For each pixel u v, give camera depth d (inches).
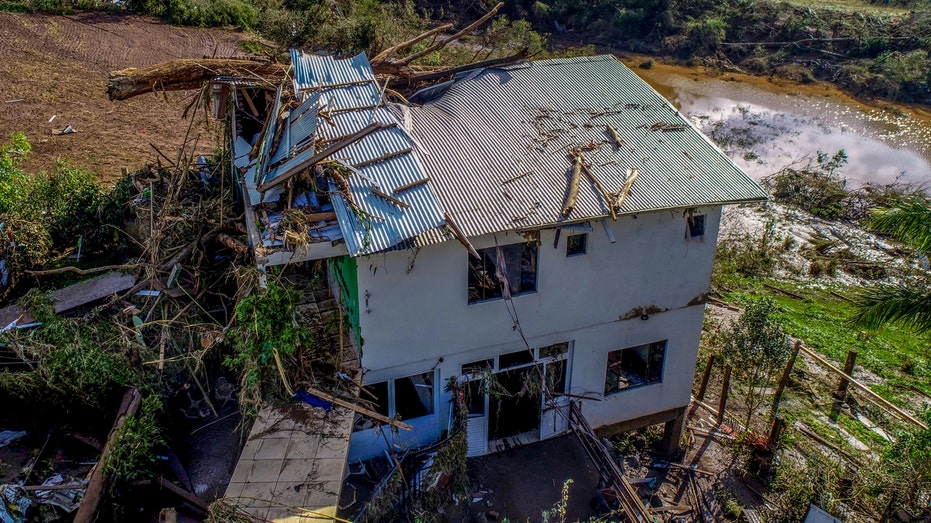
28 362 507.5
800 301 959.0
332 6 1062.4
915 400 772.6
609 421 618.2
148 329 567.5
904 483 580.1
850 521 571.8
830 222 1151.6
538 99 612.7
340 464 411.8
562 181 525.3
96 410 508.7
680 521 589.0
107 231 725.9
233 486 393.4
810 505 568.1
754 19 1839.3
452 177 513.3
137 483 465.7
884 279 1002.7
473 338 527.5
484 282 512.4
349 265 488.4
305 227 450.0
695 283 583.8
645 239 543.2
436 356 522.3
